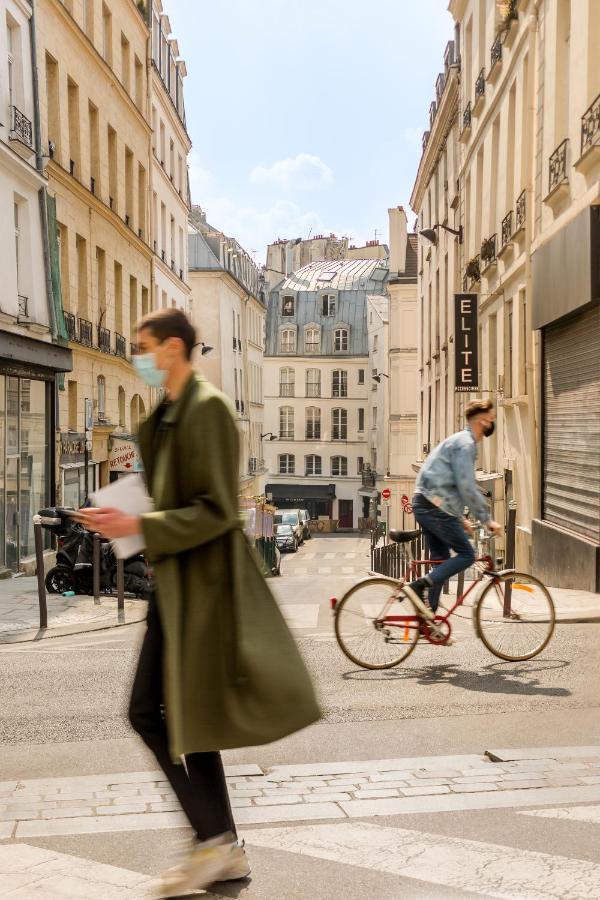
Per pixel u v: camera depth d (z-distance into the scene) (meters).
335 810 3.92
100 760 4.96
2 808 4.08
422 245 43.38
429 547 7.17
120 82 29.69
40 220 21.47
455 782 4.29
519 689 6.29
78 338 25.02
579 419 14.22
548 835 3.57
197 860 3.01
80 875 3.24
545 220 16.19
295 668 2.92
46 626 10.66
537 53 17.00
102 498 2.97
